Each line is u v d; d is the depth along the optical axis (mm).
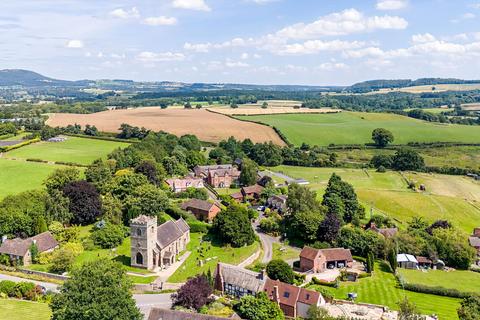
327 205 191250
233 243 155875
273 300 114500
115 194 178250
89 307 83188
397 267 154875
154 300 114000
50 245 141875
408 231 179375
